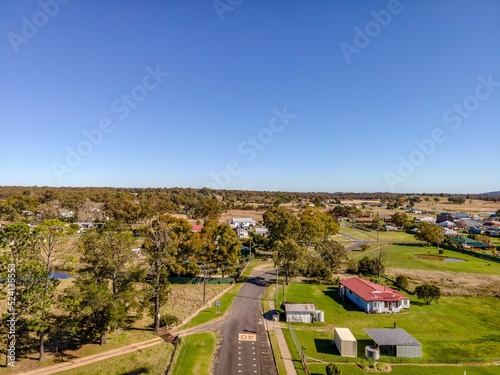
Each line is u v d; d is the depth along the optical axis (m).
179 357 36.88
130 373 34.38
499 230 136.50
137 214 133.25
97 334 38.75
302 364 35.69
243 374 33.59
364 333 44.47
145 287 53.22
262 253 99.62
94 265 45.09
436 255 98.88
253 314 50.59
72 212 149.38
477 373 34.38
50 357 37.31
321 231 99.81
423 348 40.12
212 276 72.94
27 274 35.19
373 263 76.31
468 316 51.41
